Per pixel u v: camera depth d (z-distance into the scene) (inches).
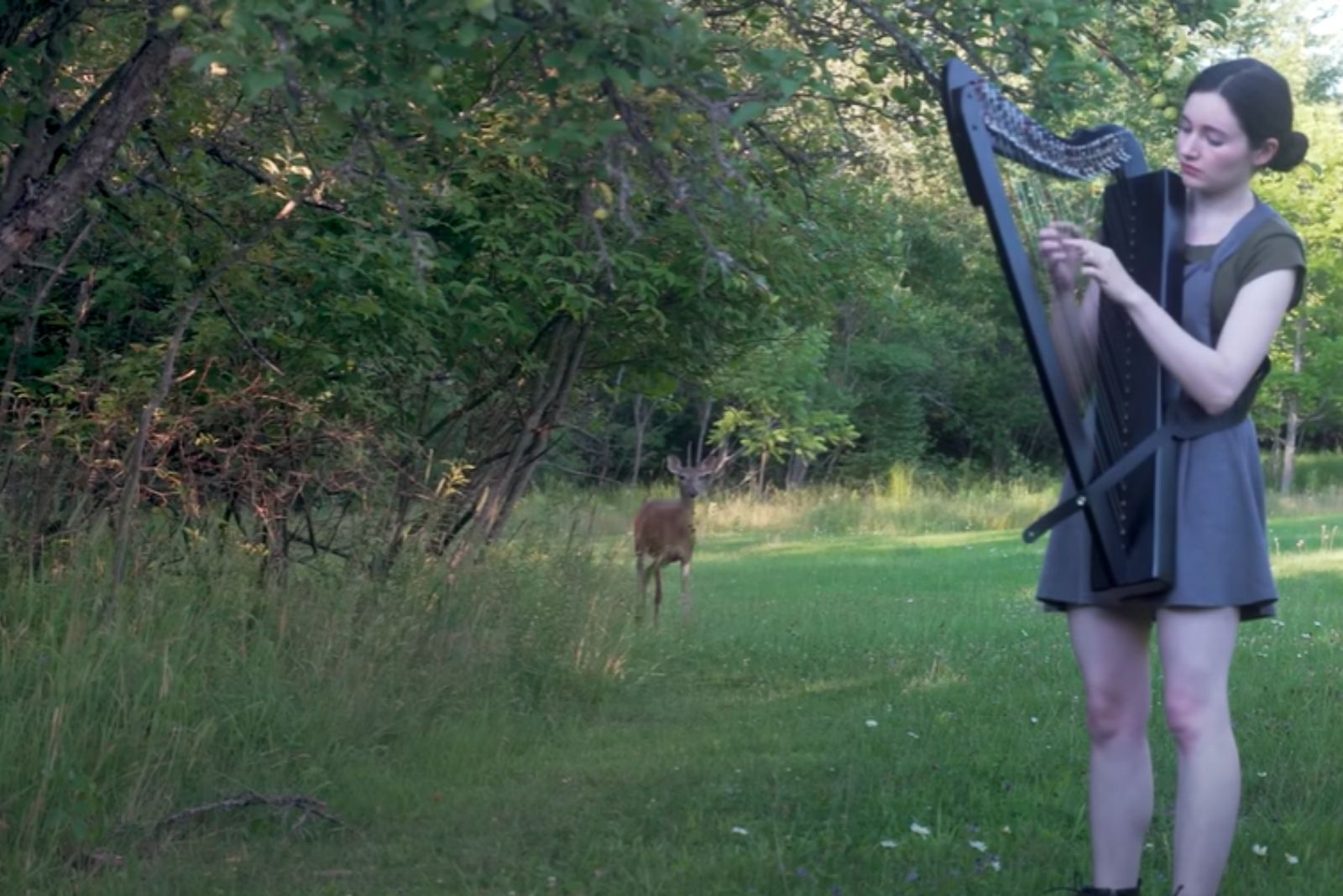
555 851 225.3
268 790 250.5
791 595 635.5
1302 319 1369.3
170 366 301.6
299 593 319.9
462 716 319.0
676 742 309.6
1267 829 220.7
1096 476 156.4
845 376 1515.7
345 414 365.1
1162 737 285.0
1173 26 274.2
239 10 160.7
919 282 1462.8
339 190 310.7
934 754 282.2
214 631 293.1
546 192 387.2
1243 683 357.1
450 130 178.9
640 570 520.7
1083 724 309.1
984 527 1195.9
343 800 252.5
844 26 270.1
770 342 497.0
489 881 209.2
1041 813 237.5
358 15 172.1
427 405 428.8
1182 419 158.2
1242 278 157.2
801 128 358.3
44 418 309.6
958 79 140.4
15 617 269.4
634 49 172.9
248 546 327.0
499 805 253.1
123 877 202.4
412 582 346.9
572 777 275.0
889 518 1208.8
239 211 332.2
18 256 216.8
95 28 282.4
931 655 428.5
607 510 626.2
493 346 417.1
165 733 246.8
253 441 335.6
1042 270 153.8
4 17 252.8
